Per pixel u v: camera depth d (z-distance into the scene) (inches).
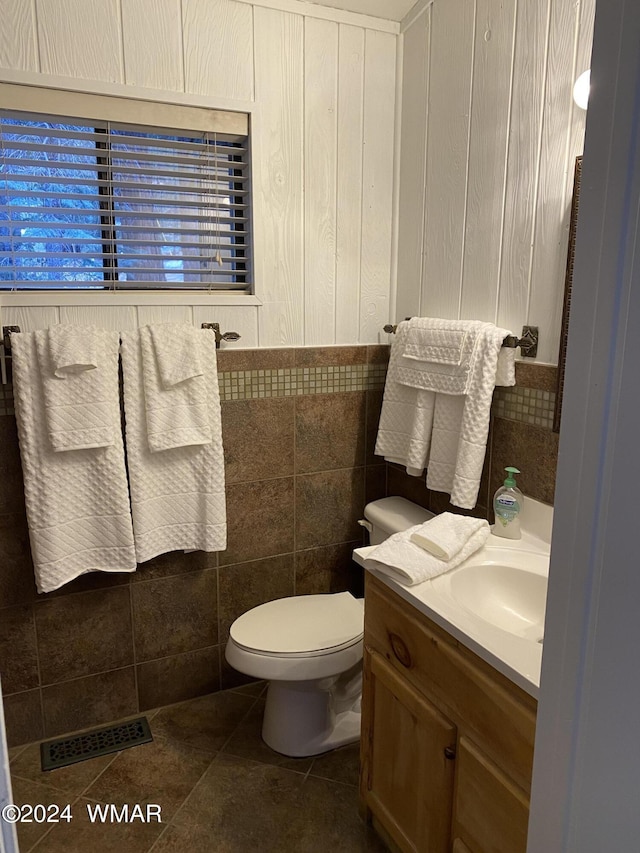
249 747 79.4
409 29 83.0
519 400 69.6
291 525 90.8
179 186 77.6
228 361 82.1
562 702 26.8
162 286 79.6
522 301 68.7
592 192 23.2
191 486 79.0
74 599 79.0
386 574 57.7
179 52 73.7
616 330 22.3
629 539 22.3
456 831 52.0
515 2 65.8
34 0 66.9
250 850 64.4
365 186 86.9
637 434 21.6
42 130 70.6
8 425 72.2
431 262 83.0
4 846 20.7
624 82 21.4
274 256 83.0
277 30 77.8
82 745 79.5
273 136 80.0
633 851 23.2
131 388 74.2
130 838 65.9
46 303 72.6
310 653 70.5
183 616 85.9
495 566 60.4
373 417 93.6
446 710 51.9
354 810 69.4
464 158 75.4
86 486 73.4
